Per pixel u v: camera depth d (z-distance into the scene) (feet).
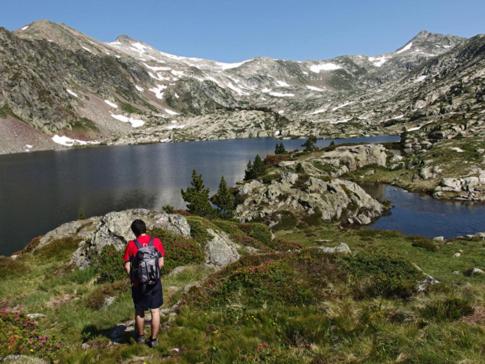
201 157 598.75
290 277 44.27
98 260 66.90
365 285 42.86
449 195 265.75
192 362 27.25
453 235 190.39
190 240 73.61
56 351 30.48
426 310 33.47
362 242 150.61
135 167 490.90
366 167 384.88
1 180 400.67
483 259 107.65
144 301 29.86
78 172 451.94
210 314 36.52
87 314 42.73
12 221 241.96
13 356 28.27
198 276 59.67
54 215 255.09
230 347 28.58
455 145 370.53
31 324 38.55
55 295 55.72
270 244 117.39
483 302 35.32
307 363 25.53
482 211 229.45
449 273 91.09
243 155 619.26
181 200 291.79
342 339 29.27
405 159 394.52
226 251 78.18
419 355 24.84
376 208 233.14
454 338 27.04
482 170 286.46
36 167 511.40
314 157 399.44
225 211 214.69
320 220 209.77
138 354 29.14
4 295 60.08
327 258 50.14
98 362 27.55
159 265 30.22
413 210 239.71
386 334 28.76
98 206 277.44
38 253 91.20
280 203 225.35
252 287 42.37
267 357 26.40
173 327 33.12
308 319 32.65
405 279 44.01
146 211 79.46
